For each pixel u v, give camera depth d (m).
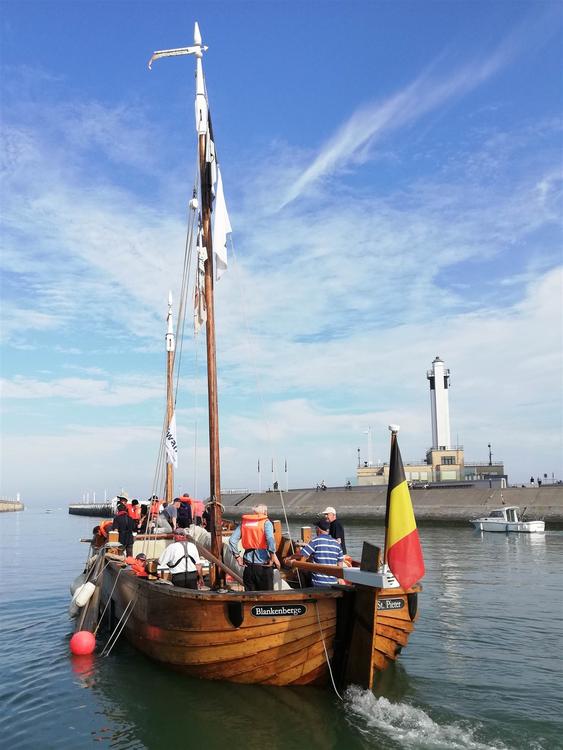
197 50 11.46
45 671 10.98
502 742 7.41
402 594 9.46
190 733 8.00
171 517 17.06
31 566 28.42
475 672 10.20
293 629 8.80
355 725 7.93
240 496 85.62
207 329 11.07
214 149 11.64
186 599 9.49
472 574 22.41
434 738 7.55
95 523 83.62
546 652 11.42
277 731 7.89
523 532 44.47
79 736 8.11
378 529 51.72
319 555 9.62
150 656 11.10
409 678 9.88
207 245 11.30
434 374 83.50
